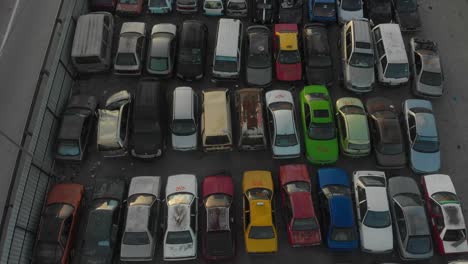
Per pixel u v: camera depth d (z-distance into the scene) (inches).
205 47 875.4
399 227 708.7
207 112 773.9
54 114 777.6
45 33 880.9
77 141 756.0
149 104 771.4
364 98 856.9
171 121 810.8
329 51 846.5
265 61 837.8
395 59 833.5
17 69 839.7
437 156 770.2
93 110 800.9
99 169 790.5
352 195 748.6
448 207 714.2
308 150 773.9
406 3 914.1
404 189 735.1
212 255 683.4
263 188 729.0
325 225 709.9
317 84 833.5
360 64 836.0
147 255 686.5
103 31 855.1
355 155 776.3
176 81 870.4
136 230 684.7
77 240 724.0
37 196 718.5
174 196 720.3
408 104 810.8
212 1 904.9
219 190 727.1
